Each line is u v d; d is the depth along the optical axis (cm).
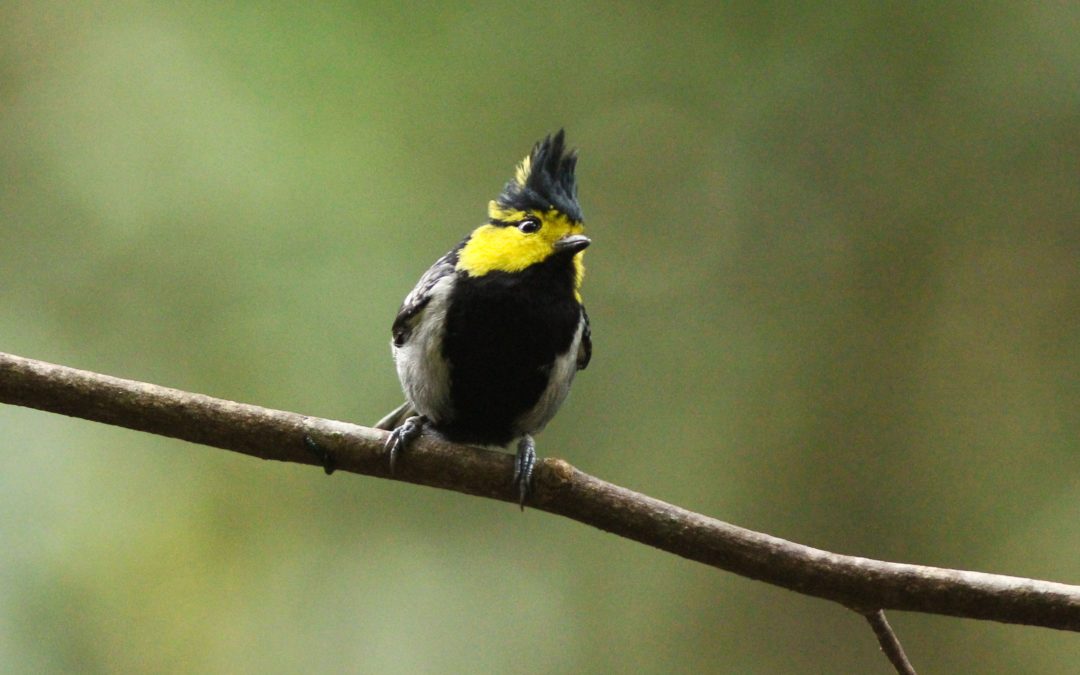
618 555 1434
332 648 1333
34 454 1274
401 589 1377
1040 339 1475
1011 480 1422
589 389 1497
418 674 1323
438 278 824
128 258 1405
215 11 1508
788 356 1515
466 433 838
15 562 1222
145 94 1465
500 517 1441
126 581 1277
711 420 1488
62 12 1483
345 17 1527
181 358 1377
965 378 1480
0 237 1396
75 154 1435
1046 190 1515
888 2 1555
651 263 1556
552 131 1555
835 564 628
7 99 1452
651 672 1368
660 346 1516
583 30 1596
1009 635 1307
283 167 1444
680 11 1606
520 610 1391
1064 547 1364
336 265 1429
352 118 1493
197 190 1427
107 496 1296
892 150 1557
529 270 803
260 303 1400
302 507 1395
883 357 1505
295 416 694
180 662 1277
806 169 1574
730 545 641
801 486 1463
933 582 617
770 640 1370
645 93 1591
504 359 800
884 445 1473
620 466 1463
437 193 1490
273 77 1493
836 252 1547
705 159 1585
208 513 1344
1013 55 1543
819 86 1581
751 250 1558
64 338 1370
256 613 1327
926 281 1523
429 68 1538
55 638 1216
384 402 1375
